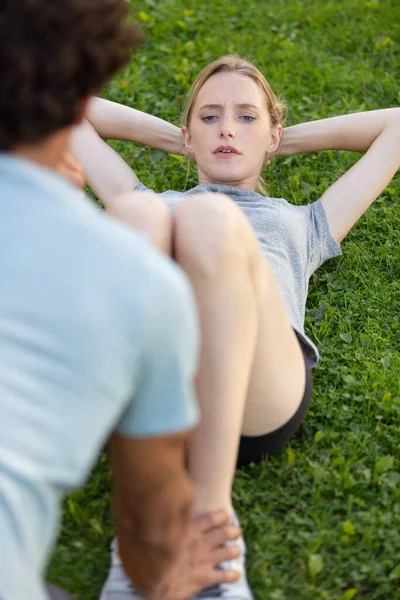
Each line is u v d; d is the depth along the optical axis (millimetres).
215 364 1729
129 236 1228
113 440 1393
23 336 1154
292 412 2100
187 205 1857
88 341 1164
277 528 2119
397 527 2123
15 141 1232
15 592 1213
